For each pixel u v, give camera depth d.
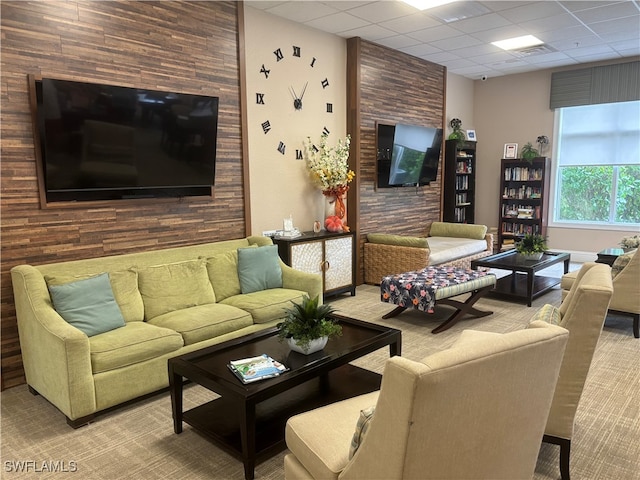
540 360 1.46
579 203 7.46
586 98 7.10
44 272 3.17
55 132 3.24
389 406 1.26
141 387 2.95
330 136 5.66
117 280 3.37
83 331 2.96
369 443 1.36
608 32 5.52
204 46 4.24
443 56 6.66
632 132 6.88
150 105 3.71
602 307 2.03
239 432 2.39
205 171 4.21
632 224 6.98
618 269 4.11
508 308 4.95
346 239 5.42
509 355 1.35
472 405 1.32
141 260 3.67
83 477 2.26
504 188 7.88
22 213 3.26
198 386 3.25
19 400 3.08
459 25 5.26
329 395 2.75
